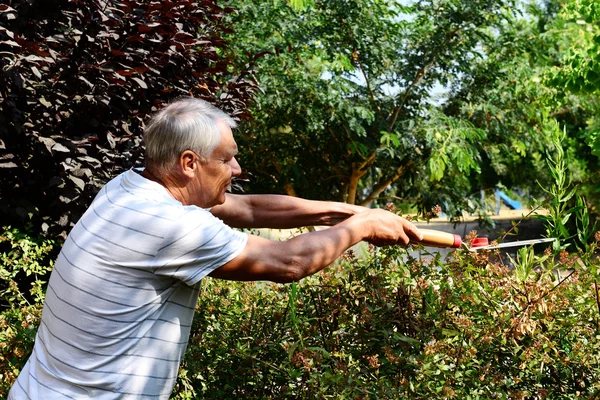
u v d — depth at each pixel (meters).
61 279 1.86
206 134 1.85
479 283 2.55
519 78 10.90
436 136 9.72
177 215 1.80
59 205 4.33
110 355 1.82
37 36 4.42
